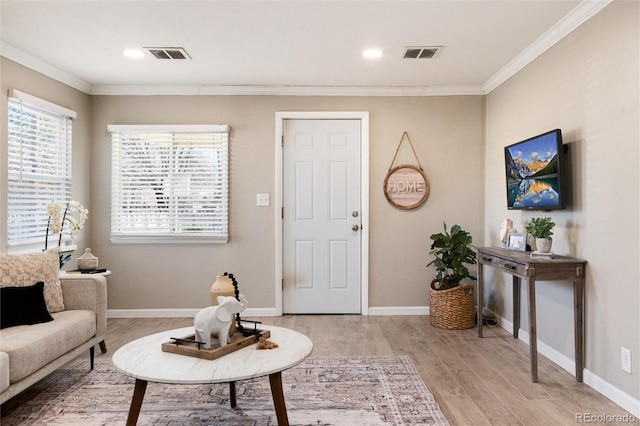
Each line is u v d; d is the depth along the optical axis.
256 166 4.36
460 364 3.01
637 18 2.24
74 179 4.02
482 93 4.38
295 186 4.42
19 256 2.80
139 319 4.25
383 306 4.42
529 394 2.52
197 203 4.32
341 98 4.38
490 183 4.26
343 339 3.62
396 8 2.65
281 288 4.39
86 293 2.96
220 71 3.84
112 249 4.32
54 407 2.36
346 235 4.43
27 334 2.34
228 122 4.35
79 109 4.12
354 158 4.42
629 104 2.30
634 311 2.27
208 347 1.97
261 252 4.38
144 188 4.30
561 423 2.18
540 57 3.25
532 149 3.13
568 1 2.56
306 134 4.41
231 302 2.04
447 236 3.99
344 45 3.24
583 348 2.70
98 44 3.21
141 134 4.31
